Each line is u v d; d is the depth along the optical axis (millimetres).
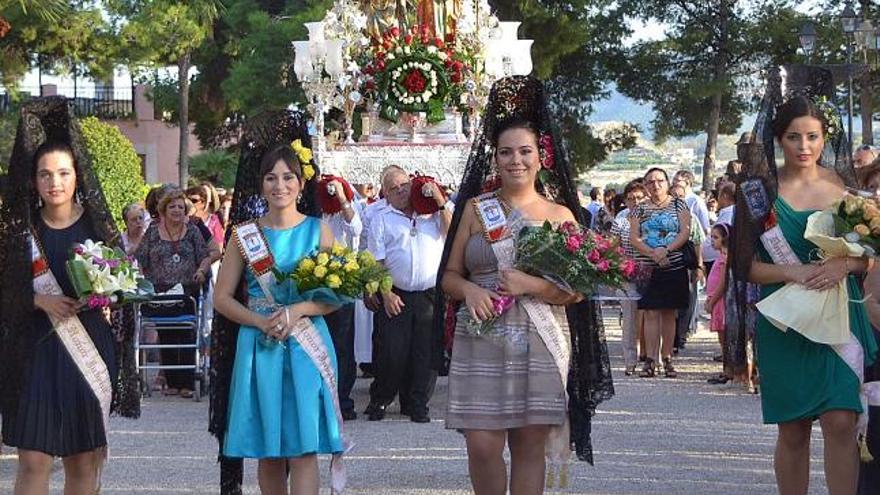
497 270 6543
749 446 9906
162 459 9617
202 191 15258
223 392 6777
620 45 44250
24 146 6586
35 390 6527
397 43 15094
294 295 6652
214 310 6750
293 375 6582
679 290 13977
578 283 6383
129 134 48344
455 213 6699
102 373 6633
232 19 38875
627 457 9453
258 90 34875
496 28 15586
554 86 43906
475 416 6441
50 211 6711
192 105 44781
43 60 31297
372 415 11539
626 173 62562
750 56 43969
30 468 6562
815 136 6945
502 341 6438
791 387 6801
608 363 6738
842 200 6688
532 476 6570
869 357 6906
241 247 6676
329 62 15125
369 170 14984
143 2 31172
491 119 6762
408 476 8883
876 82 39344
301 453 6539
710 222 20062
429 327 11336
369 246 11266
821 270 6699
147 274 12969
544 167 6734
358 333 12445
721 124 45969
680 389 13164
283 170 6723
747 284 7156
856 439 6824
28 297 6512
